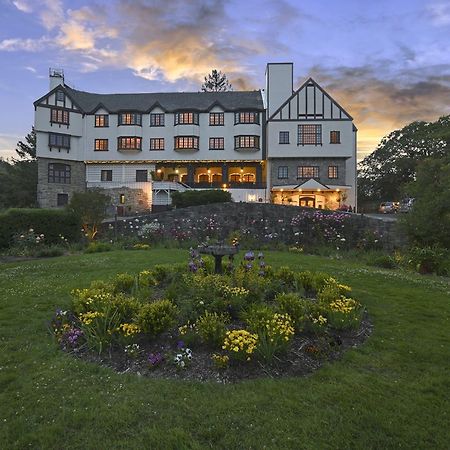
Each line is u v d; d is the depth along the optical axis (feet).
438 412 11.41
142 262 37.50
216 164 136.77
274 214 59.67
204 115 132.87
